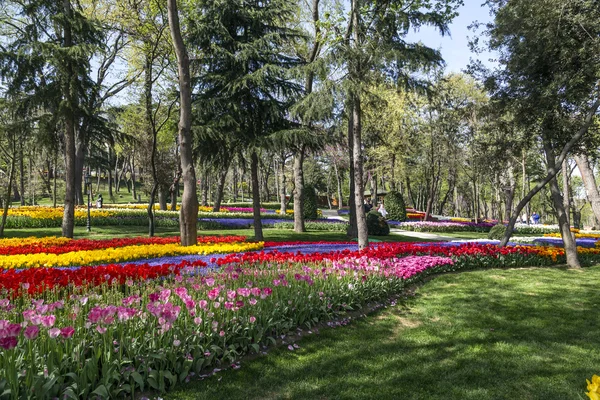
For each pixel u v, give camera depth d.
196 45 15.92
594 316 6.18
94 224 21.22
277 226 25.75
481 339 5.15
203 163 16.19
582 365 4.33
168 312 3.54
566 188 23.52
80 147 31.31
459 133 28.56
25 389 2.79
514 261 10.65
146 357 3.47
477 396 3.63
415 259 9.16
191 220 11.69
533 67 10.64
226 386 3.66
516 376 4.06
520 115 11.02
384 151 30.75
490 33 11.27
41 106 15.33
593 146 11.26
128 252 9.38
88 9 20.91
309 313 5.38
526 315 6.24
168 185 26.89
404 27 10.47
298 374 4.04
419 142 31.52
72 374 2.99
